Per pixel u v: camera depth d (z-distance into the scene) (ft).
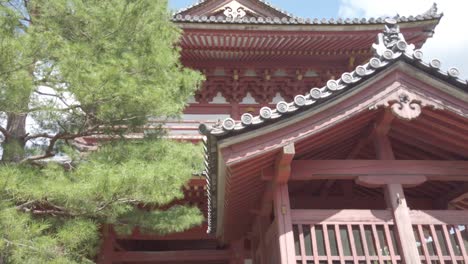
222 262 43.52
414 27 43.37
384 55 18.20
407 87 18.08
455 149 20.21
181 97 27.84
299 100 17.08
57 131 25.64
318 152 20.66
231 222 26.78
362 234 17.81
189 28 41.52
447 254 17.90
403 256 17.13
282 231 17.31
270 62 47.26
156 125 29.30
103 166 20.65
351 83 17.44
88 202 20.92
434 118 18.88
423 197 25.72
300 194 25.90
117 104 23.56
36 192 17.95
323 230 17.85
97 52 23.77
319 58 47.24
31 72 21.17
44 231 22.29
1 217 16.56
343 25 42.04
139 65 24.20
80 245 23.32
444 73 17.92
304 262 17.21
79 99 21.79
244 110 48.14
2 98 19.24
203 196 37.83
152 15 25.73
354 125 19.25
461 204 25.52
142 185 20.03
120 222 27.55
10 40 18.12
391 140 21.33
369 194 26.16
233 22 41.14
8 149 23.75
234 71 47.42
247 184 19.75
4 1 20.97
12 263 17.72
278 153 17.44
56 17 23.94
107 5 24.34
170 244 51.31
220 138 16.25
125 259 38.32
